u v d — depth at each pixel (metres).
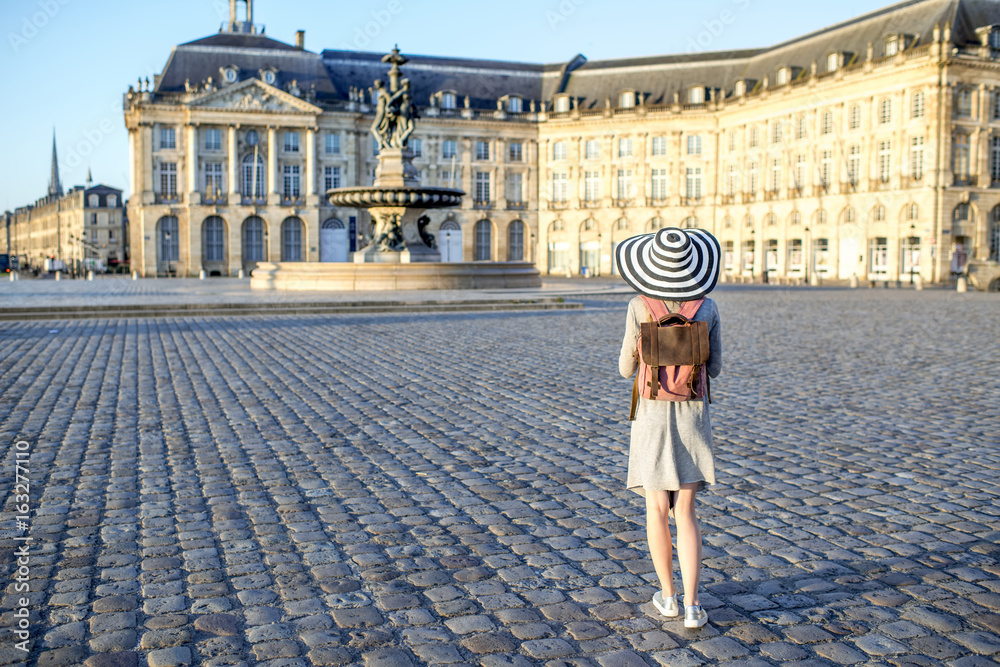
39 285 50.78
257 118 78.69
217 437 9.30
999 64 60.47
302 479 7.67
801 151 71.06
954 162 60.56
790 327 22.28
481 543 6.07
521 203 88.12
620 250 5.04
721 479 7.68
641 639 4.61
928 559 5.75
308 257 81.25
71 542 6.05
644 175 82.88
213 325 22.45
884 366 14.66
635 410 4.94
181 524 6.45
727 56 82.12
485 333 20.53
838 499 7.09
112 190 125.31
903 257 62.94
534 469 8.05
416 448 8.85
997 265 52.41
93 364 14.91
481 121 85.56
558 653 4.45
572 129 85.62
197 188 78.38
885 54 63.94
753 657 4.40
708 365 4.90
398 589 5.26
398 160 39.38
